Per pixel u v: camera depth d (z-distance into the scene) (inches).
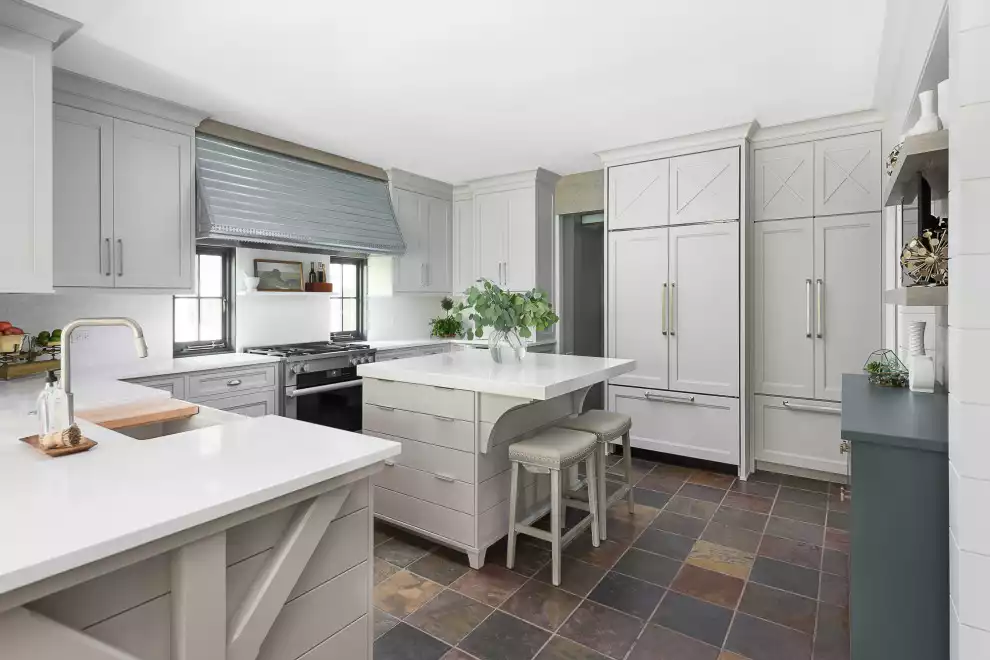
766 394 153.3
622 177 169.0
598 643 79.7
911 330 89.0
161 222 126.2
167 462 52.7
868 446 61.4
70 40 96.2
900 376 91.4
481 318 115.7
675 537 114.8
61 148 109.3
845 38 97.3
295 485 48.7
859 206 138.6
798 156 146.6
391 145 160.4
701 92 122.1
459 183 210.1
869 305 138.2
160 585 43.8
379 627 83.5
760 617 86.0
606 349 174.4
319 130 146.8
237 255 160.9
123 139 119.2
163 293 126.8
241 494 44.6
